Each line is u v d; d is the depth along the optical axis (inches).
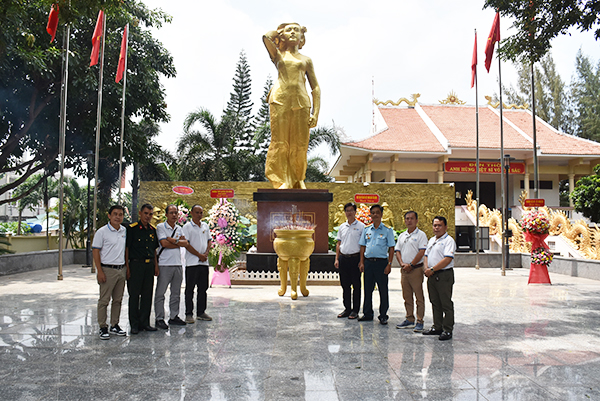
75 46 627.2
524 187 1360.7
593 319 275.9
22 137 676.7
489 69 621.3
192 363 182.7
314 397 146.1
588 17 334.6
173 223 257.9
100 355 194.2
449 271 227.8
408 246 250.8
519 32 370.3
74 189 1209.4
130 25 703.1
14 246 893.2
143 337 227.3
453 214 771.4
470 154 1273.4
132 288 236.1
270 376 166.7
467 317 281.6
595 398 145.9
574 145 1294.3
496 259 697.6
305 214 466.9
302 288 362.0
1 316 278.2
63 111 502.6
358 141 1235.2
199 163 955.3
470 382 160.7
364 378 164.7
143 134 732.7
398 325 251.3
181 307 323.3
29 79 629.9
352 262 278.1
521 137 1289.4
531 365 181.0
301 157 489.4
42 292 383.9
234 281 437.4
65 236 1129.4
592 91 1585.9
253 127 1611.7
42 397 145.6
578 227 634.8
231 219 427.5
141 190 757.3
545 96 1673.2
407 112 1462.8
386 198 767.7
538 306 323.6
